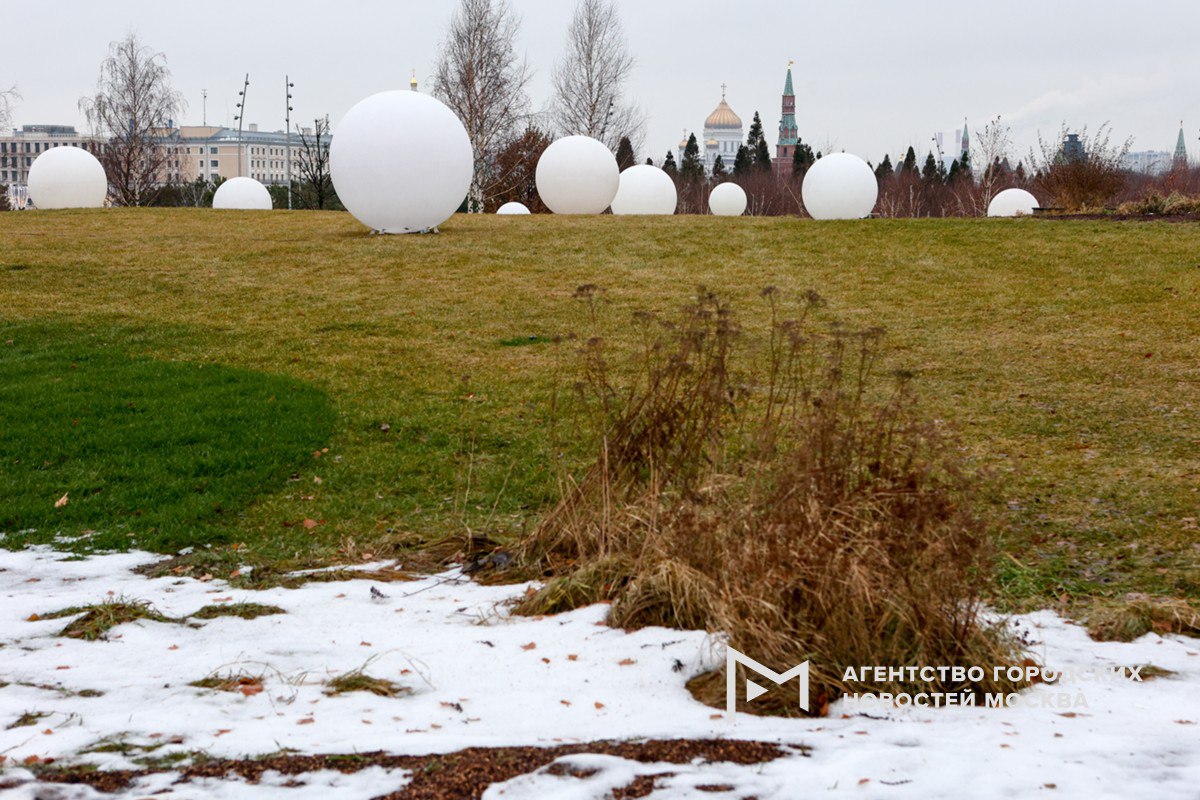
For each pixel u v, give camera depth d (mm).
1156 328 11953
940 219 19250
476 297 14227
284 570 5734
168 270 15945
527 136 45031
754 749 3260
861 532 4145
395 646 4355
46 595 5250
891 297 13938
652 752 3230
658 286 14758
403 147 18031
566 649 4258
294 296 14312
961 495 4543
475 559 5820
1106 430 8445
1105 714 3637
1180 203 19438
